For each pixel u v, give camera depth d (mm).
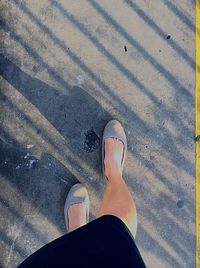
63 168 1108
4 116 1099
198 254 1134
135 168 1122
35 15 1104
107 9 1113
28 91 1101
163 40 1124
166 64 1124
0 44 1097
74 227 1072
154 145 1124
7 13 1099
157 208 1125
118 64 1114
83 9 1109
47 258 853
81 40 1109
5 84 1097
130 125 1119
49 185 1106
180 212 1129
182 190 1130
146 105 1121
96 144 1112
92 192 1113
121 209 1010
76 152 1109
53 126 1104
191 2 1127
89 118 1109
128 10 1117
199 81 1132
